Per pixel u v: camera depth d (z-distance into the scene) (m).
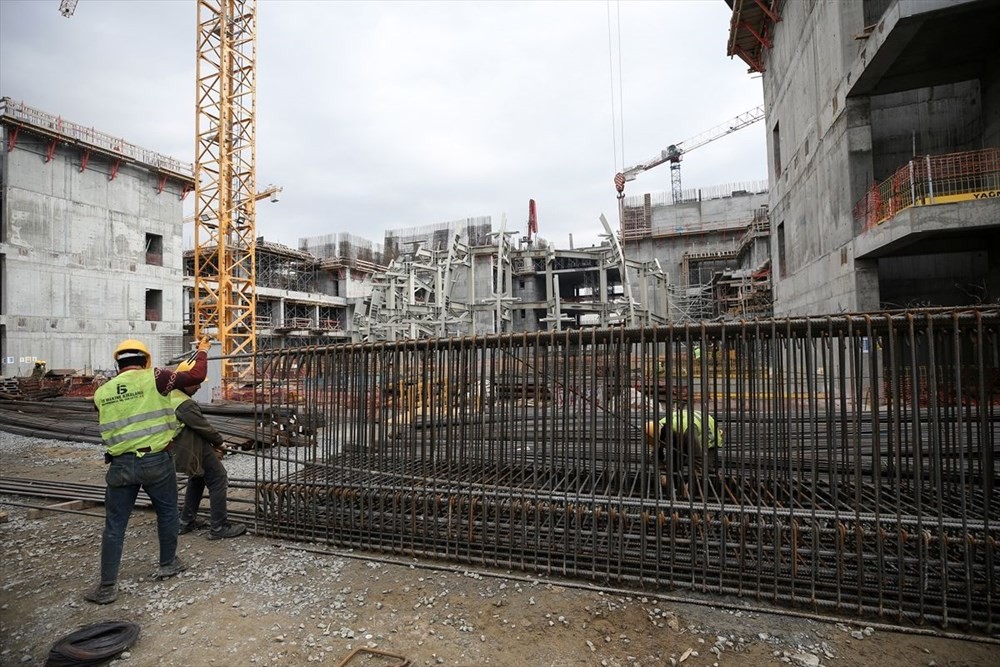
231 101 29.27
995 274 13.38
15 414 13.71
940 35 11.98
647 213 51.72
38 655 3.32
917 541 3.43
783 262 22.17
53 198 30.75
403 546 4.79
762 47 23.27
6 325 28.30
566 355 4.29
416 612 3.76
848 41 14.30
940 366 3.79
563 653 3.22
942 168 12.53
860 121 14.09
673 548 3.91
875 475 3.54
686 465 4.93
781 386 3.71
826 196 15.87
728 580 3.88
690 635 3.38
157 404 4.28
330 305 49.34
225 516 5.38
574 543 4.29
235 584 4.25
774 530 3.69
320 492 5.27
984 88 13.51
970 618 3.32
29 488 7.05
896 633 3.35
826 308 16.08
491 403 4.58
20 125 28.61
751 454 4.21
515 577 4.22
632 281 42.00
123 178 34.59
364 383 5.18
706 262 48.75
